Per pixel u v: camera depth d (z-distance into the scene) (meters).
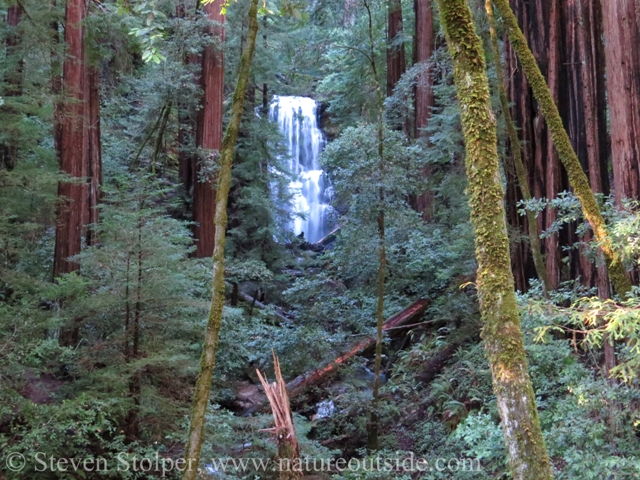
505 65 7.00
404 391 6.64
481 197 2.22
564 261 6.16
